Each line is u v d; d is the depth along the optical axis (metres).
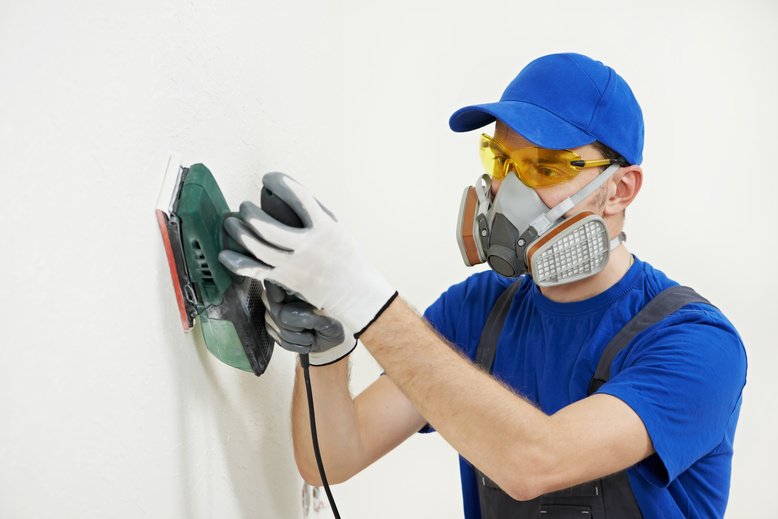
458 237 1.37
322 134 1.59
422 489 2.43
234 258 0.86
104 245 0.72
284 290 0.96
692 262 2.72
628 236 2.72
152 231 0.82
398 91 2.23
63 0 0.66
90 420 0.70
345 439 1.28
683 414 1.08
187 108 0.91
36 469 0.63
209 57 0.98
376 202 2.12
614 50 2.58
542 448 0.96
